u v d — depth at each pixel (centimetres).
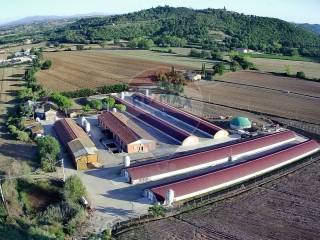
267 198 5150
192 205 4916
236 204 4981
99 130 7575
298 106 9788
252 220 4606
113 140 6994
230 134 7494
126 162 5812
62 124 7525
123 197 5106
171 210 4788
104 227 4412
